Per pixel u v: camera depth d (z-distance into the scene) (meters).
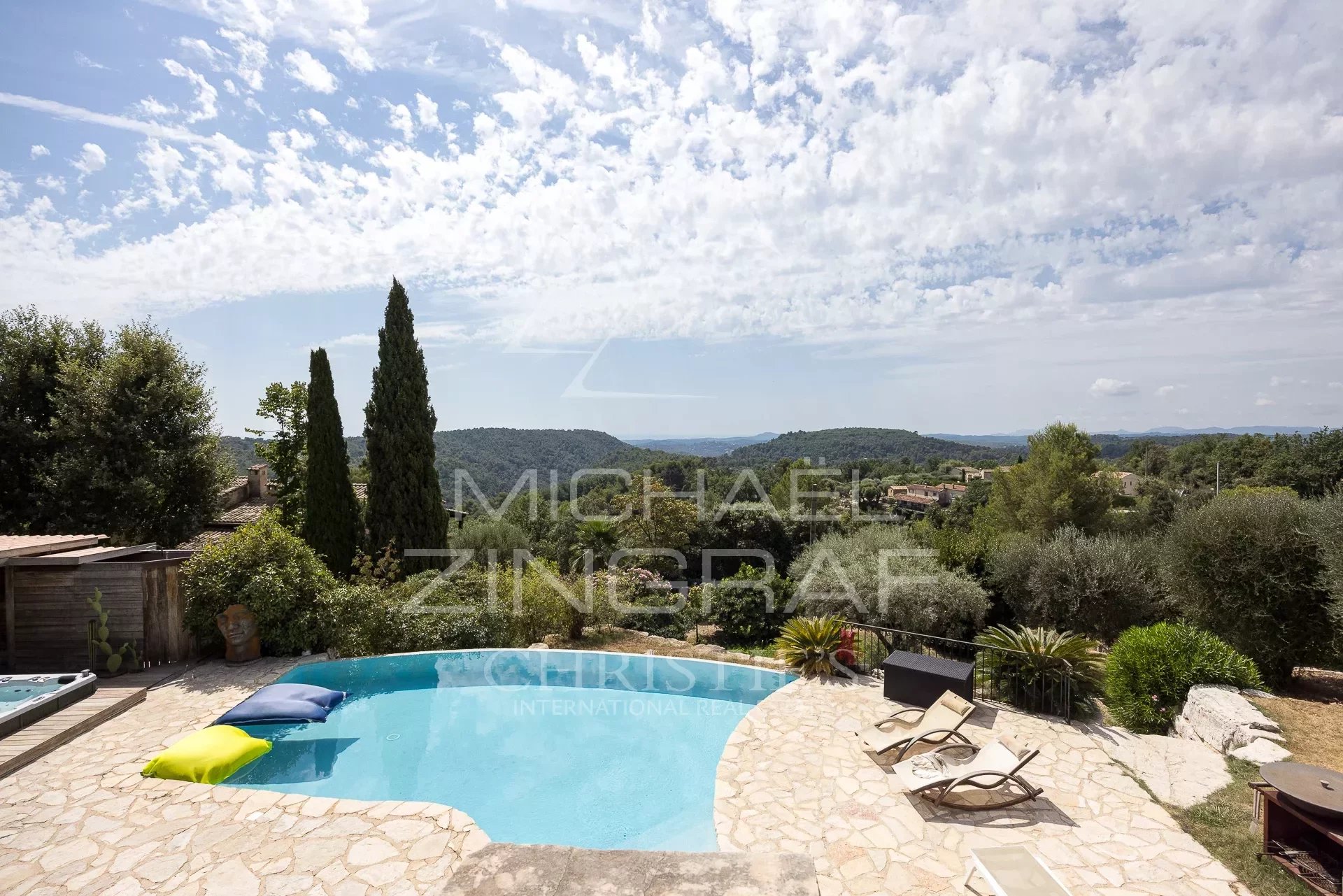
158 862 4.77
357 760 7.71
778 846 5.33
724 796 6.23
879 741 6.91
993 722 8.07
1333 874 4.63
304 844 5.04
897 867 5.00
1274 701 8.11
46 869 4.67
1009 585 15.12
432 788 7.04
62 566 9.44
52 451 15.49
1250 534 10.55
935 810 5.90
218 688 8.91
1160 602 13.28
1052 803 5.98
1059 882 4.03
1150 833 5.42
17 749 6.44
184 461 16.58
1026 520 25.42
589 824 6.28
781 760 7.00
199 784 6.06
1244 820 5.58
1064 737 7.58
